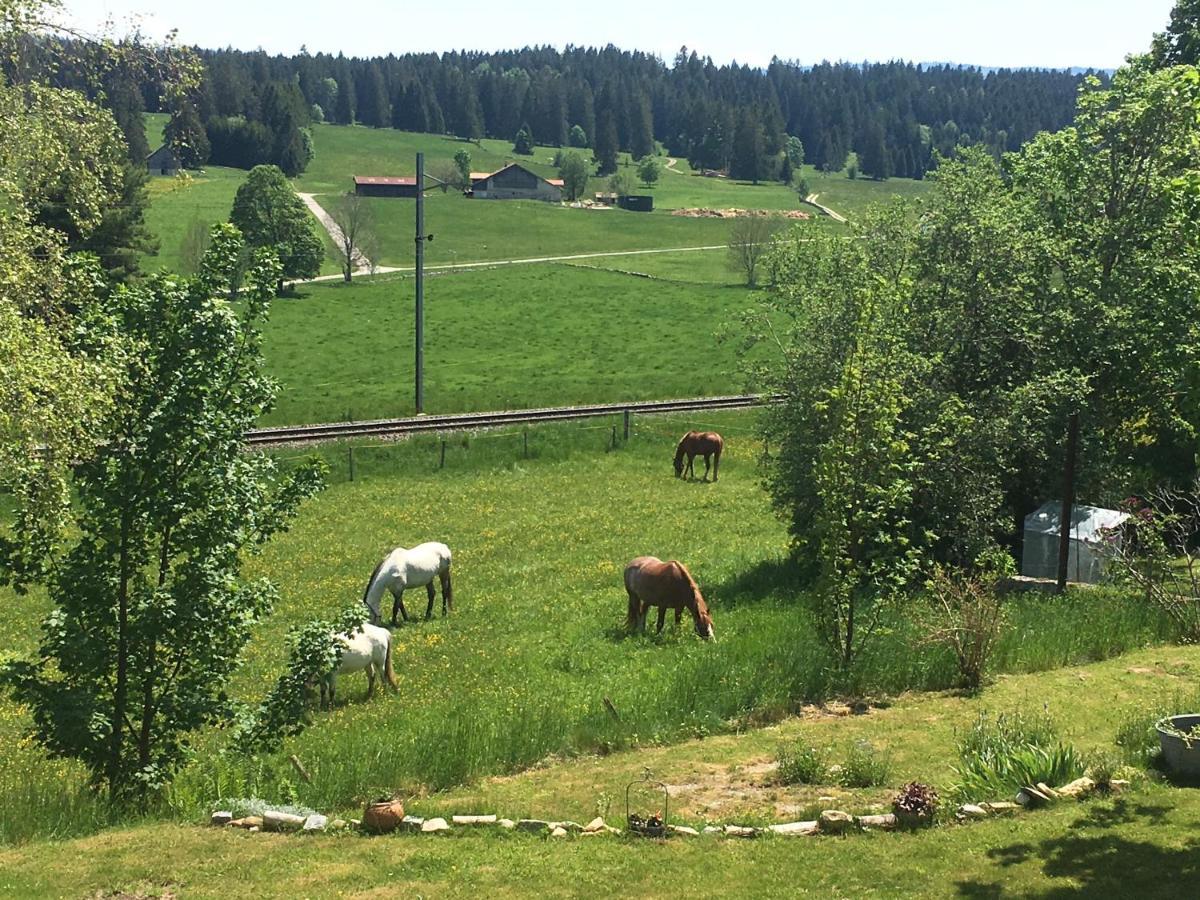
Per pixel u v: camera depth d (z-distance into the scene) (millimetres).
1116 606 23797
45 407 14602
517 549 35062
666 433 54531
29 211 20922
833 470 20250
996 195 31203
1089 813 12820
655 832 12734
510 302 104250
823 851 12109
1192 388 15328
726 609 27109
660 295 108562
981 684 19344
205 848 12336
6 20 18375
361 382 70438
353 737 17328
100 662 13992
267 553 34062
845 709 18531
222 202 153750
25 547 14305
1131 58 30828
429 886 11328
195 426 14188
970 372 29969
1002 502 30547
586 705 18938
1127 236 28953
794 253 31656
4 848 12461
